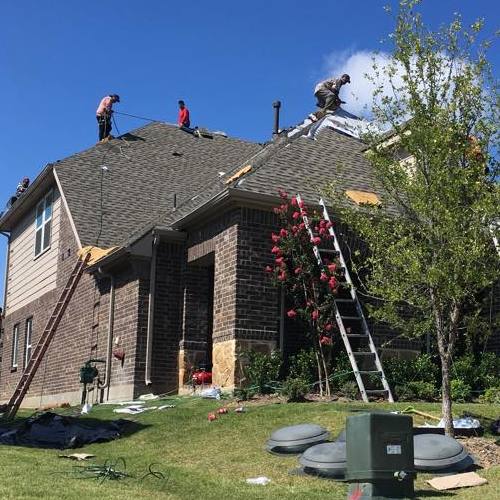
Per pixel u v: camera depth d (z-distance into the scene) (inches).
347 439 260.4
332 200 418.3
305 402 454.0
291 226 514.6
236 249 519.8
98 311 692.1
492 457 333.7
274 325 522.0
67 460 360.5
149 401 538.6
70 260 773.9
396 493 252.1
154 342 597.6
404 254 345.7
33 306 908.6
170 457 362.6
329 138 659.4
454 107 352.5
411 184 354.6
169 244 616.1
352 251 537.6
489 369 529.7
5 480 287.7
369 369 514.3
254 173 560.7
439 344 360.8
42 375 826.8
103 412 509.0
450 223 336.2
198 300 602.9
